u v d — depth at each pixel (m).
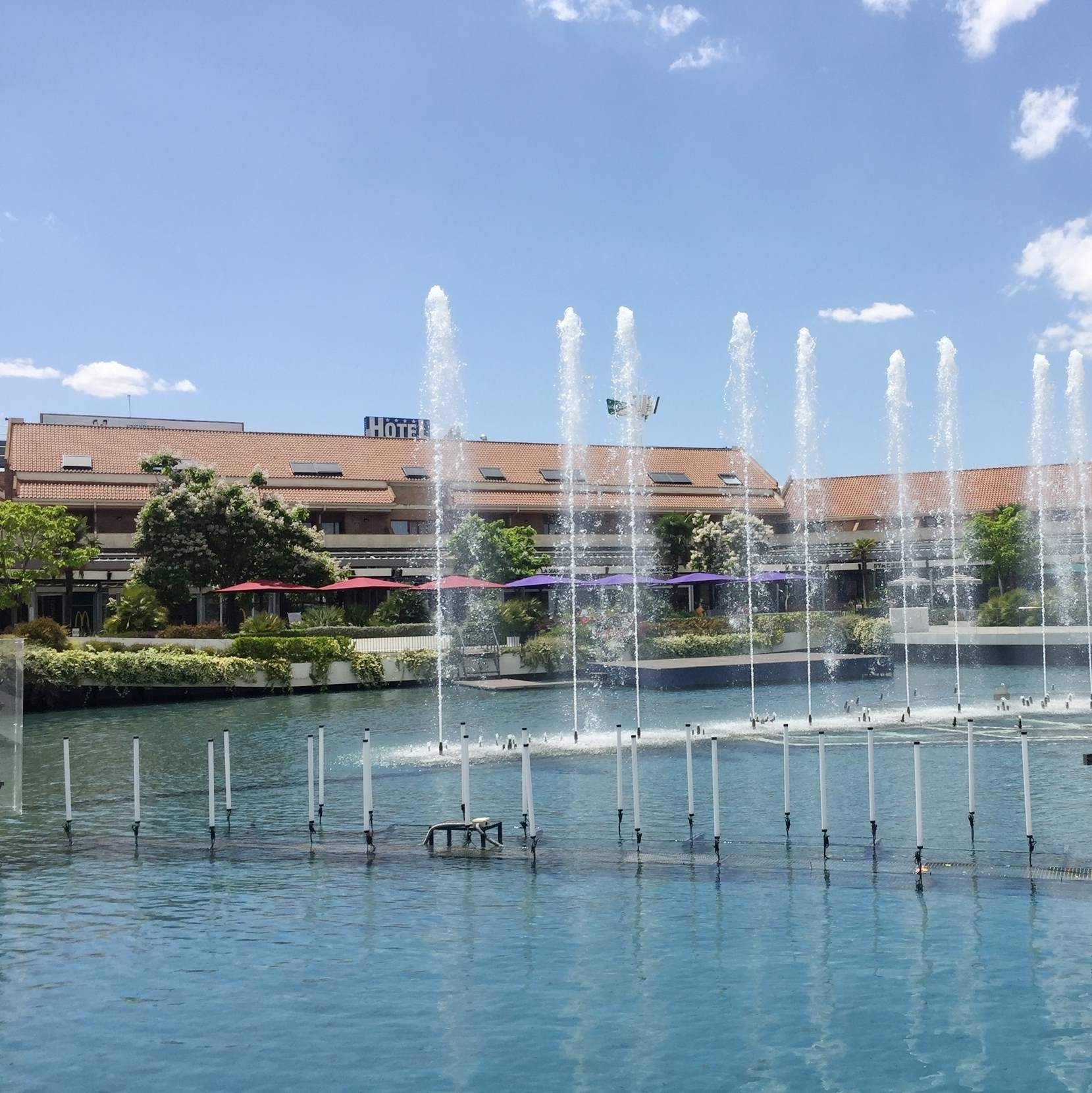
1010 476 83.88
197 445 75.44
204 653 46.34
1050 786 22.25
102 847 19.02
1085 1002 11.50
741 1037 10.92
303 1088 10.09
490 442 85.19
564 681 49.00
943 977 12.23
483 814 21.00
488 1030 11.20
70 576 56.78
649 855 17.47
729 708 38.69
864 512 85.81
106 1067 10.59
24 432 71.56
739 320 49.56
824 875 16.12
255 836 19.59
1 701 19.31
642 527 80.38
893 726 32.09
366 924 14.55
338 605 61.44
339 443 80.19
